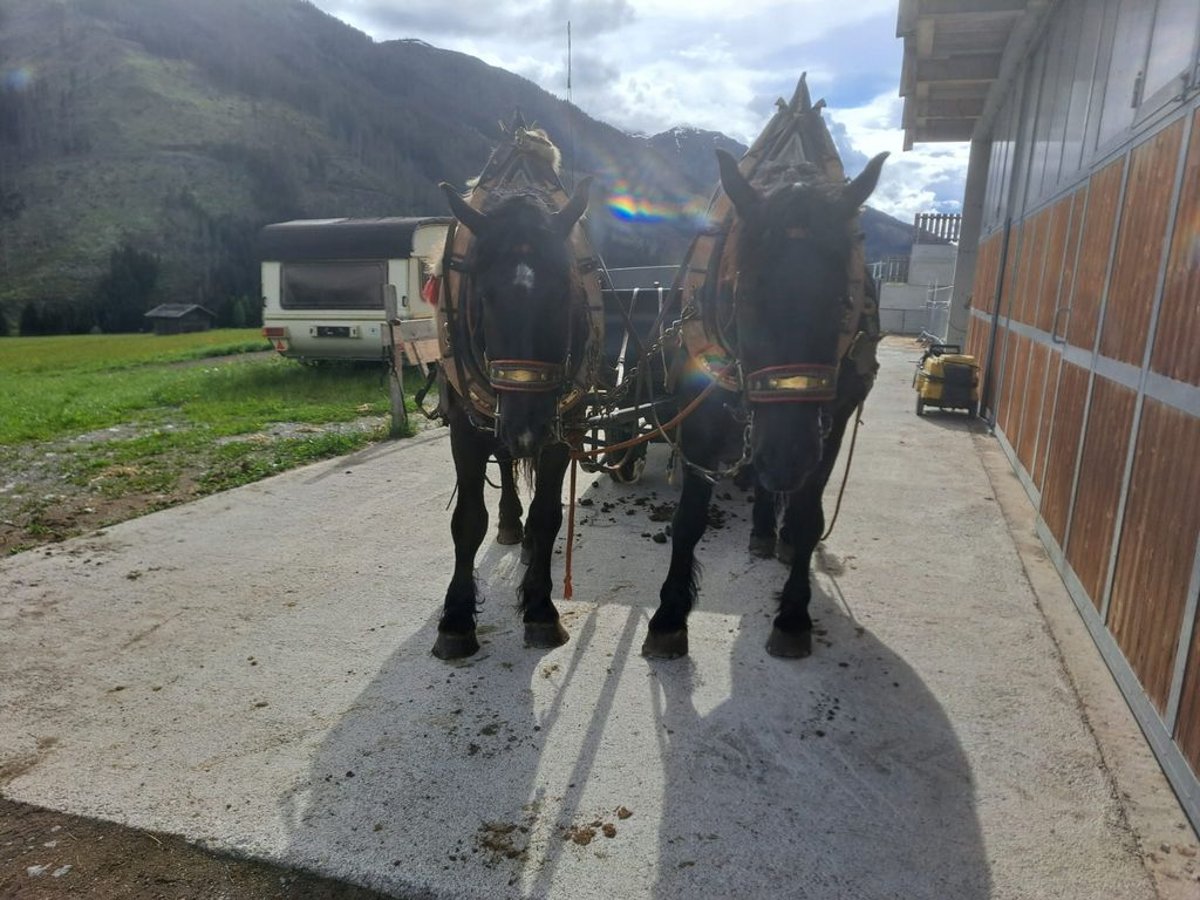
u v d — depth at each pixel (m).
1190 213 2.87
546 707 2.99
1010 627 3.65
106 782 2.56
